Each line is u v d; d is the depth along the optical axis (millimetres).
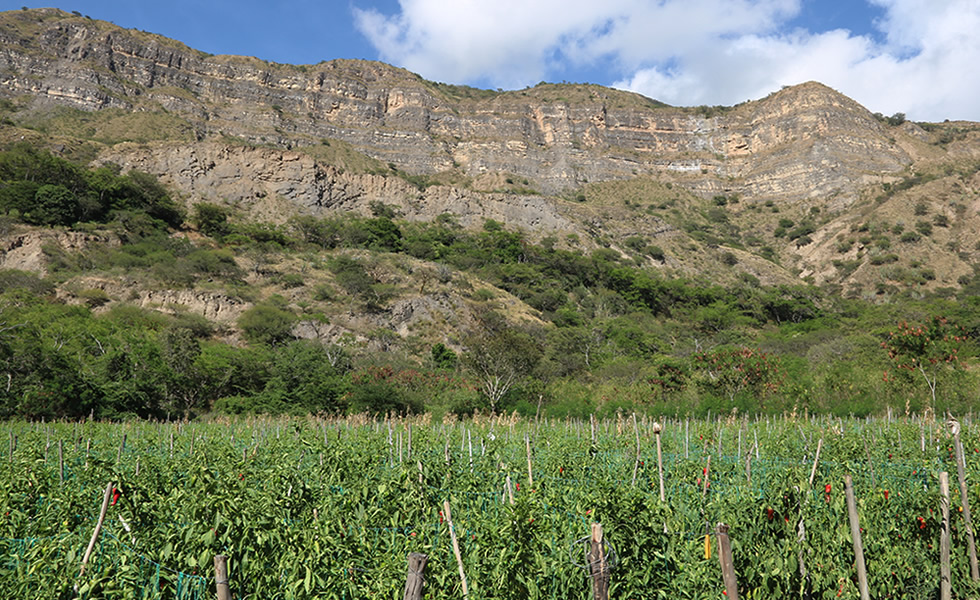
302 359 40656
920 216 130375
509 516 6172
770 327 90875
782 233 152625
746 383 31344
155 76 168875
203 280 68812
